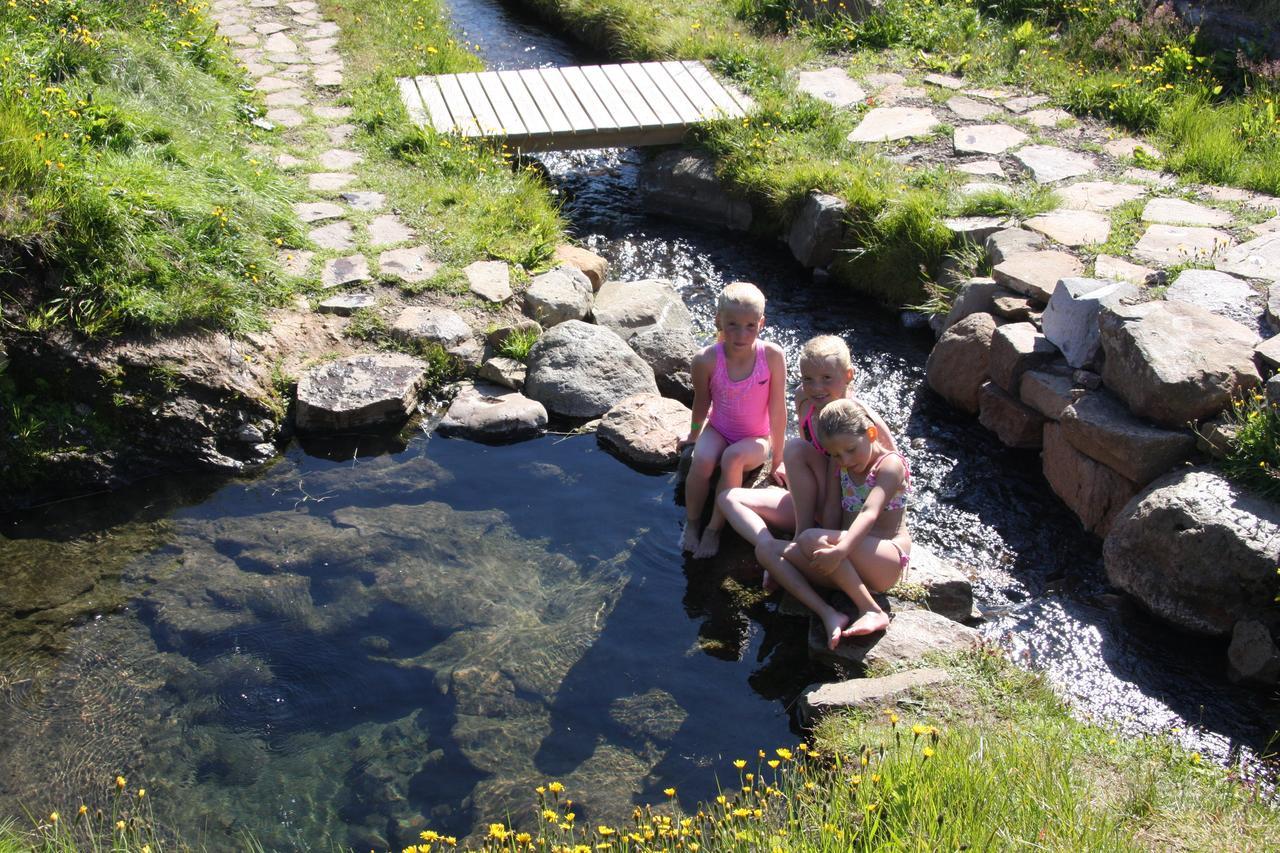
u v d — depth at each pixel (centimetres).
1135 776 372
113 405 571
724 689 439
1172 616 484
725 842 346
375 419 607
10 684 437
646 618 473
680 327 699
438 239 728
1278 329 561
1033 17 1051
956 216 744
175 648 454
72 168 632
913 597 469
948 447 616
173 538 523
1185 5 977
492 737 415
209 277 629
